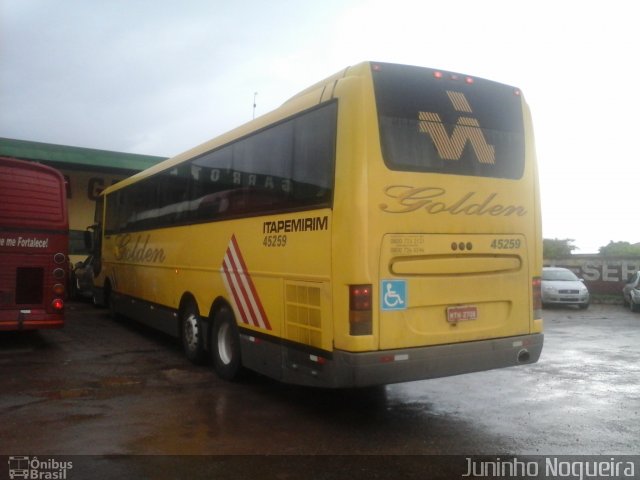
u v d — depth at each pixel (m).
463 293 6.03
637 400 7.22
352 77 5.79
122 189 13.23
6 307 9.99
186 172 9.41
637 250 33.69
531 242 6.55
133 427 6.02
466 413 6.63
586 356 10.34
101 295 14.97
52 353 10.04
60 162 21.28
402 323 5.68
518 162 6.52
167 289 10.09
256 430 5.98
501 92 6.53
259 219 7.05
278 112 6.85
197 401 7.02
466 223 6.08
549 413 6.64
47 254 10.36
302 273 6.16
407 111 5.88
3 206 10.04
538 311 6.59
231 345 7.86
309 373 6.03
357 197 5.52
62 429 5.93
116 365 9.09
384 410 6.73
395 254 5.65
